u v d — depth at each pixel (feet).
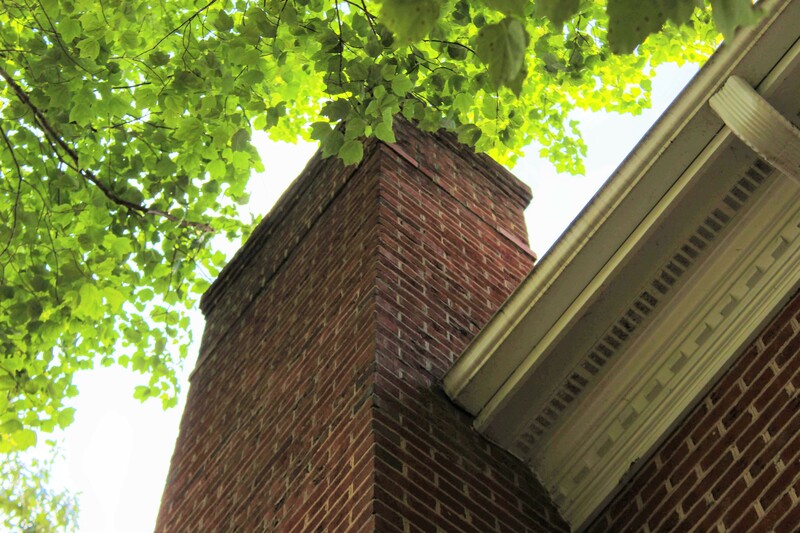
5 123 25.04
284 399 21.21
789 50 17.47
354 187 25.52
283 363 22.53
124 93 24.04
